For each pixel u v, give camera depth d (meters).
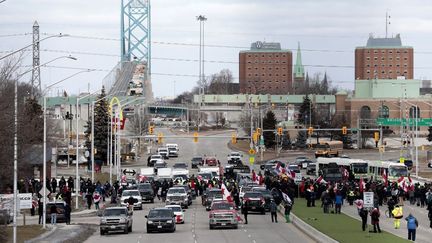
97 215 74.00
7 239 47.88
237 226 60.88
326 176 104.44
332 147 188.75
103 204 84.19
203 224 64.56
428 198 68.62
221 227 59.78
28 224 61.84
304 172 139.62
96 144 154.62
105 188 91.69
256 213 74.75
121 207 59.06
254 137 142.12
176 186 85.19
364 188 77.50
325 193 70.12
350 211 71.81
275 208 65.75
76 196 79.06
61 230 57.66
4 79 65.38
